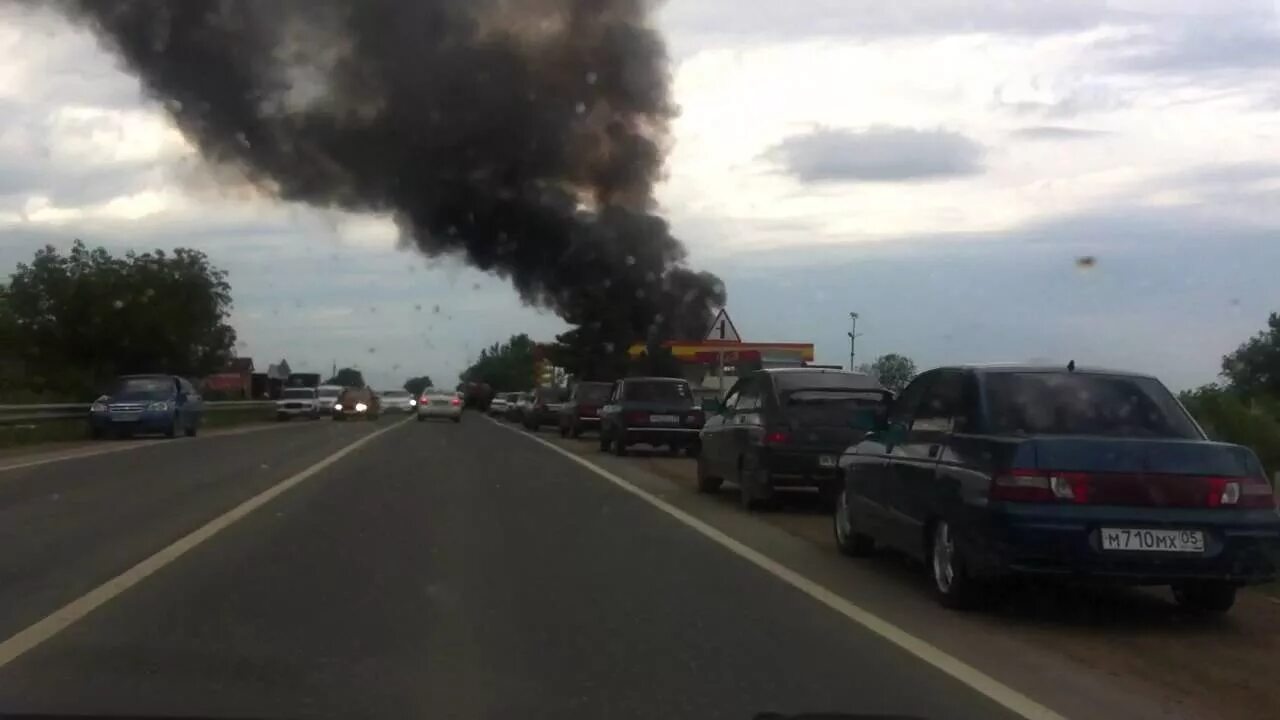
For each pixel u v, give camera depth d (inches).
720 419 666.2
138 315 1907.0
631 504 631.8
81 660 281.0
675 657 291.0
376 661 283.7
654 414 1031.0
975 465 335.0
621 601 358.9
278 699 251.9
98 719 236.2
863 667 283.0
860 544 444.1
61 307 1893.5
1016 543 315.6
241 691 257.1
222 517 551.8
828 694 259.9
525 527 528.4
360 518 553.9
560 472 850.8
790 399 580.4
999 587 341.4
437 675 272.2
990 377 360.8
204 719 237.0
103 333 1900.8
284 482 737.0
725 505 629.6
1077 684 271.1
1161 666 289.3
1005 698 257.8
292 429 1678.2
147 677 267.0
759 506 601.3
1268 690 268.8
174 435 1307.8
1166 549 315.6
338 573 401.7
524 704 251.1
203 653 289.0
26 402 1425.9
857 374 609.0
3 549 450.9
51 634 307.7
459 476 802.2
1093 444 322.3
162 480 745.0
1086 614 348.2
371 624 323.3
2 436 1133.1
